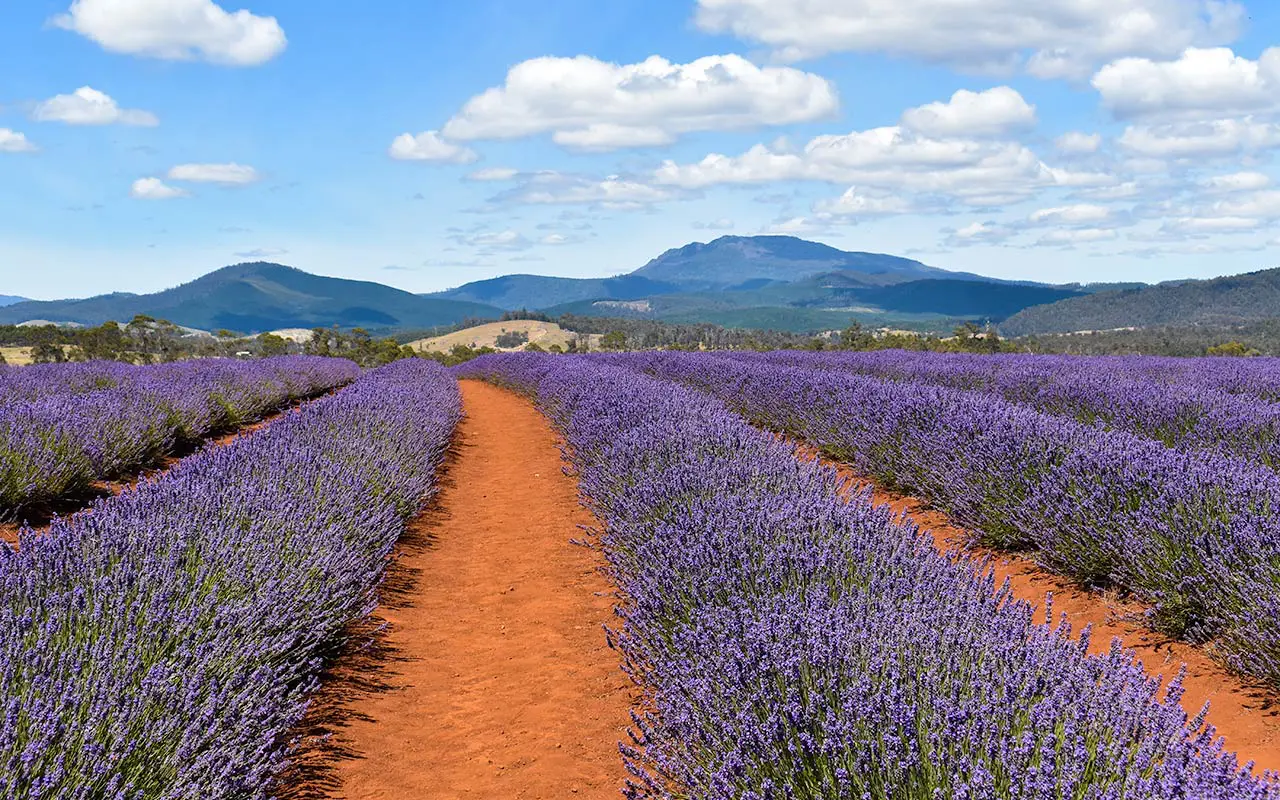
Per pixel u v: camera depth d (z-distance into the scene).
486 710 4.15
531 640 5.06
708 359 21.27
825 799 2.55
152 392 11.66
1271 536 4.32
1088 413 9.95
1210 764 2.21
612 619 5.33
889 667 2.98
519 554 6.93
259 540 4.84
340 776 3.49
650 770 3.46
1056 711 2.54
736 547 4.45
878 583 3.99
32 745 2.51
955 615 3.42
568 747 3.75
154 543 4.42
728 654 3.25
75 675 2.97
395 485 7.52
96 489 8.36
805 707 2.79
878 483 8.69
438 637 5.15
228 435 13.30
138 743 2.82
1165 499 5.02
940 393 9.08
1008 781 2.34
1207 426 8.05
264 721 3.37
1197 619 4.55
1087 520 5.33
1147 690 2.60
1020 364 18.94
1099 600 5.19
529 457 12.00
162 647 3.45
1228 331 147.50
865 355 22.67
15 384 12.65
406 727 3.97
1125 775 2.36
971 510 6.52
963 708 2.60
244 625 3.83
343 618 4.70
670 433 7.62
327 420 9.32
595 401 10.86
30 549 4.07
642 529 5.68
